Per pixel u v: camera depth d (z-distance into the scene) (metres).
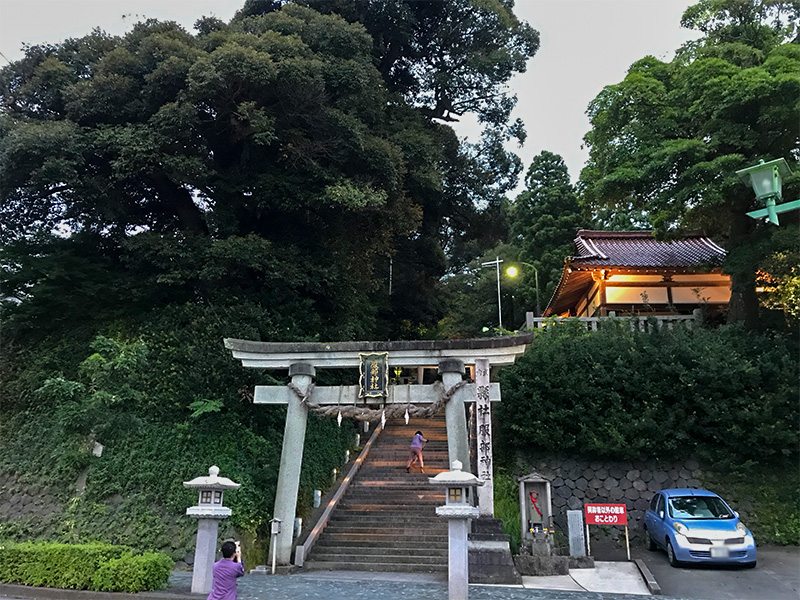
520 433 16.91
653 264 24.00
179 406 14.83
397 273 31.42
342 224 19.78
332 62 18.78
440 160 26.11
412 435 22.12
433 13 27.55
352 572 12.32
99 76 16.50
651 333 18.08
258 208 18.47
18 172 15.89
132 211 19.23
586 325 20.34
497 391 13.29
